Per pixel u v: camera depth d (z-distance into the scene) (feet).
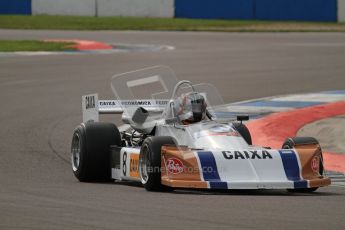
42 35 451.53
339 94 241.96
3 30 481.46
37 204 106.11
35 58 339.36
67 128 196.75
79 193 117.70
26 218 95.35
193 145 122.21
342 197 115.24
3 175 141.49
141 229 88.63
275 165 116.47
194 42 415.23
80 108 226.17
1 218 95.40
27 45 380.99
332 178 140.46
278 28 501.56
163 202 107.76
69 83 272.10
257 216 96.78
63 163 156.35
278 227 89.86
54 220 94.02
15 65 316.81
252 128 188.44
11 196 114.21
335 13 552.41
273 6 559.79
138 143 136.98
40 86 265.75
